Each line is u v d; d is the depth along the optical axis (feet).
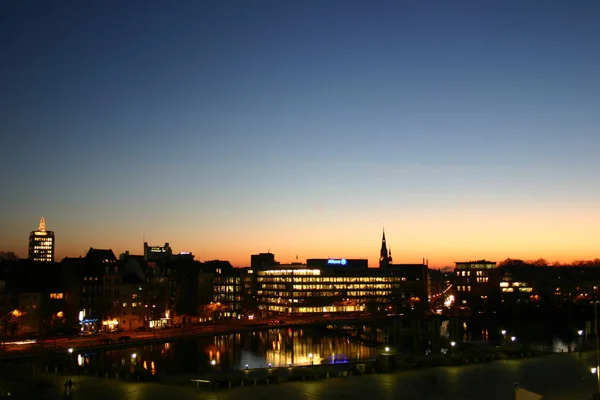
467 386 401.49
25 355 529.86
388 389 390.83
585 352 563.07
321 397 366.63
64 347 586.86
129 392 377.09
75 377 430.20
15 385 399.85
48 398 359.66
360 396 370.53
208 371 541.75
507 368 471.62
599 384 333.83
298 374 443.73
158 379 424.87
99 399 357.41
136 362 594.65
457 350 608.60
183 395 368.07
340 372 452.35
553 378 428.56
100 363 569.23
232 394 371.76
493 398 367.04
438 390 388.57
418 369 465.06
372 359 643.04
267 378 412.16
